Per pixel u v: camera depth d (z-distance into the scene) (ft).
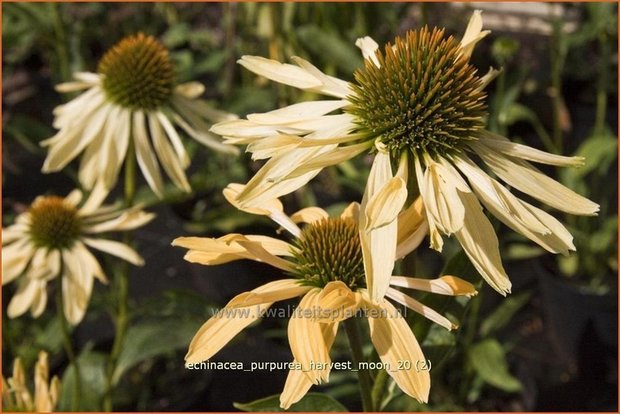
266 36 2.47
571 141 2.77
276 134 1.38
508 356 2.24
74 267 1.84
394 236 1.33
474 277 1.44
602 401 2.26
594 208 1.36
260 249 1.42
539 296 2.45
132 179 1.89
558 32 2.41
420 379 1.33
